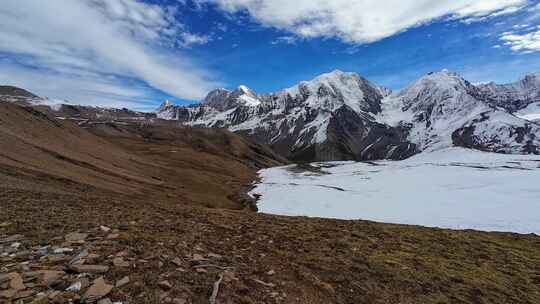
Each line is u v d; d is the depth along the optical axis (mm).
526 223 74938
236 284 11492
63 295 8312
